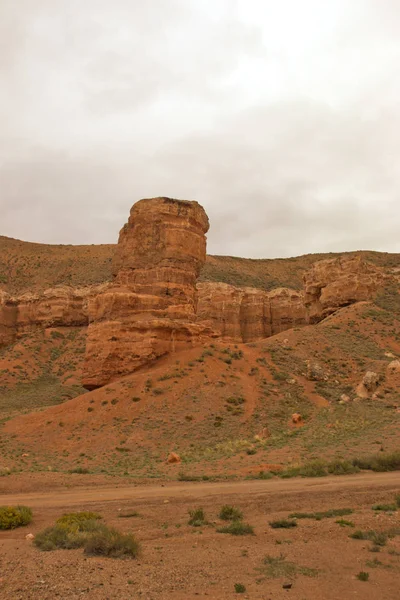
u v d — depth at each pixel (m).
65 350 95.19
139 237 56.75
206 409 42.50
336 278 80.94
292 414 42.44
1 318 101.06
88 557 11.52
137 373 49.62
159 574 10.34
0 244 169.75
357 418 40.66
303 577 10.38
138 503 19.22
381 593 9.47
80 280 134.00
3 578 9.57
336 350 59.78
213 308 99.06
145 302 53.53
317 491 20.75
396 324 69.06
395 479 23.44
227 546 13.08
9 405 69.06
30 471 29.19
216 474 26.56
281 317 101.31
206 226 60.38
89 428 41.09
